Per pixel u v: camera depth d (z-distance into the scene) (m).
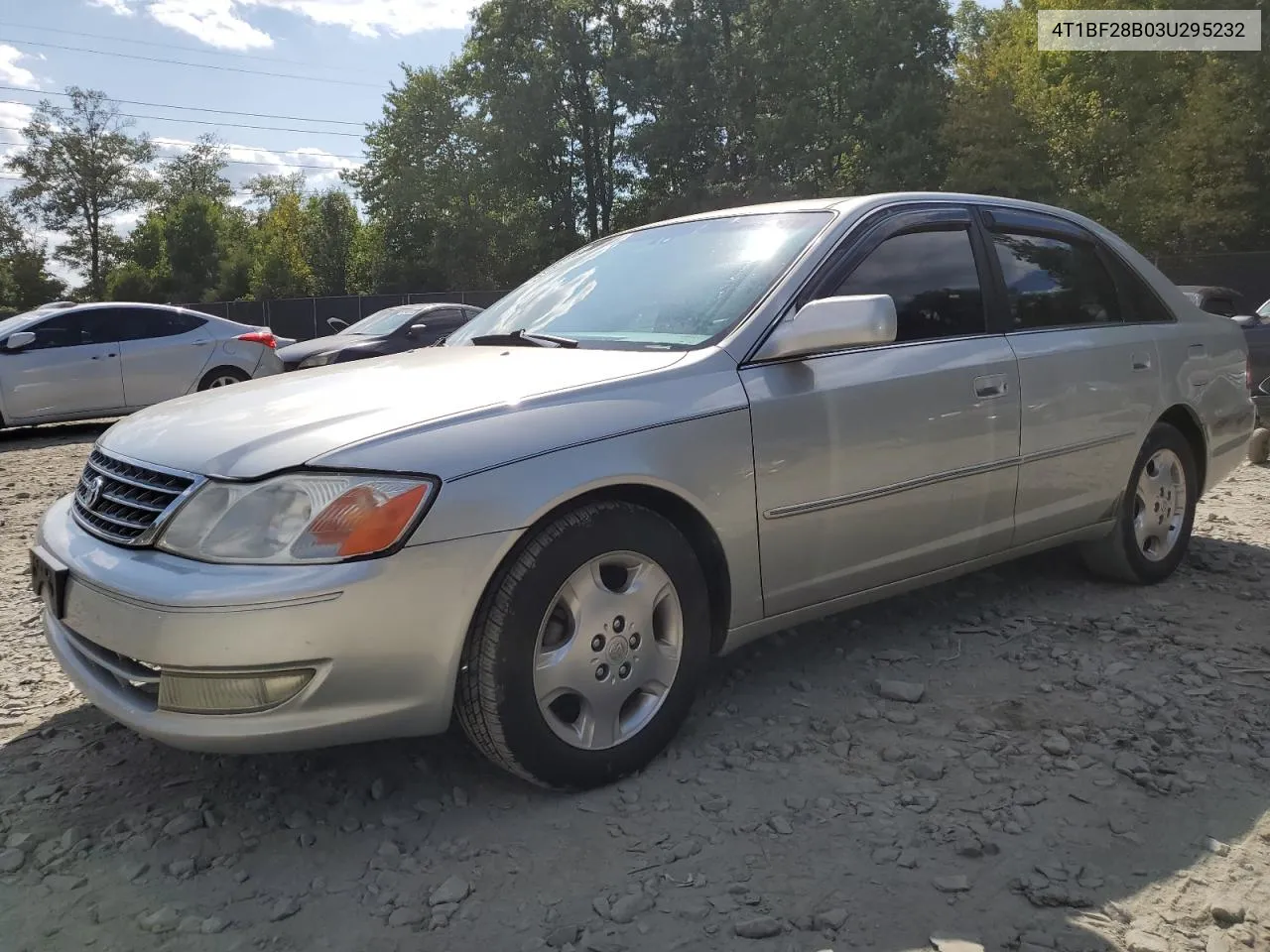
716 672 3.58
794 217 3.57
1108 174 28.53
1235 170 26.77
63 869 2.46
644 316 3.36
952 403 3.47
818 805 2.66
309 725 2.38
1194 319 4.67
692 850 2.46
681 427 2.83
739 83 38.12
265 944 2.16
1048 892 2.26
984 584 4.54
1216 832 2.52
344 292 58.38
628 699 2.84
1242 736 3.04
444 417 2.59
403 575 2.40
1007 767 2.86
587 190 45.34
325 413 2.68
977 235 3.82
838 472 3.18
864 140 36.25
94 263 66.12
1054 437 3.85
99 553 2.59
